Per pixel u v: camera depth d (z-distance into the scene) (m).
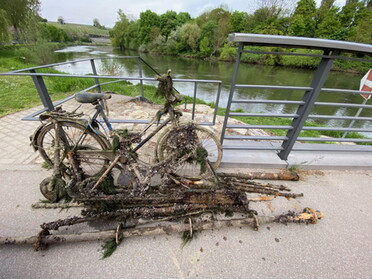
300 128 2.42
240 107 10.16
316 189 2.34
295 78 17.56
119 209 1.80
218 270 1.48
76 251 1.55
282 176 2.40
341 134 5.22
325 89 2.25
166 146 2.11
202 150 2.04
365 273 1.50
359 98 12.10
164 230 1.63
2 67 10.28
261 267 1.51
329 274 1.49
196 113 4.91
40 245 1.50
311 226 1.86
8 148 2.73
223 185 2.13
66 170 2.13
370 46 1.84
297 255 1.60
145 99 5.26
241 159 2.64
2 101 4.56
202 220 1.78
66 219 1.64
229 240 1.69
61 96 5.26
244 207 1.87
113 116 4.18
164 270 1.46
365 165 2.68
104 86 6.99
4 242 1.50
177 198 1.86
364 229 1.86
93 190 1.80
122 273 1.43
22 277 1.39
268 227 1.82
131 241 1.64
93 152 1.92
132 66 18.23
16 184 2.13
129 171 1.93
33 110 4.15
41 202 1.93
